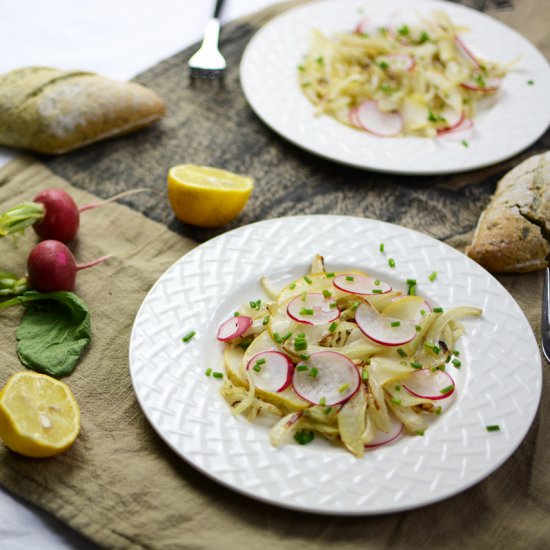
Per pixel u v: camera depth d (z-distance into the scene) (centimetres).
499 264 90
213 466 75
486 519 76
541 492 77
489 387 79
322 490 74
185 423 77
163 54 115
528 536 75
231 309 85
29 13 119
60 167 100
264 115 102
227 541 74
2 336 85
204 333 83
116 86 103
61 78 102
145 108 103
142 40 117
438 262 88
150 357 81
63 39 116
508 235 90
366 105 103
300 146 99
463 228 95
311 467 75
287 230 90
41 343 84
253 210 97
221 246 88
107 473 77
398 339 80
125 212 96
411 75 105
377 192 98
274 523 75
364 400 77
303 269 88
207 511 75
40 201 91
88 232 94
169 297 84
